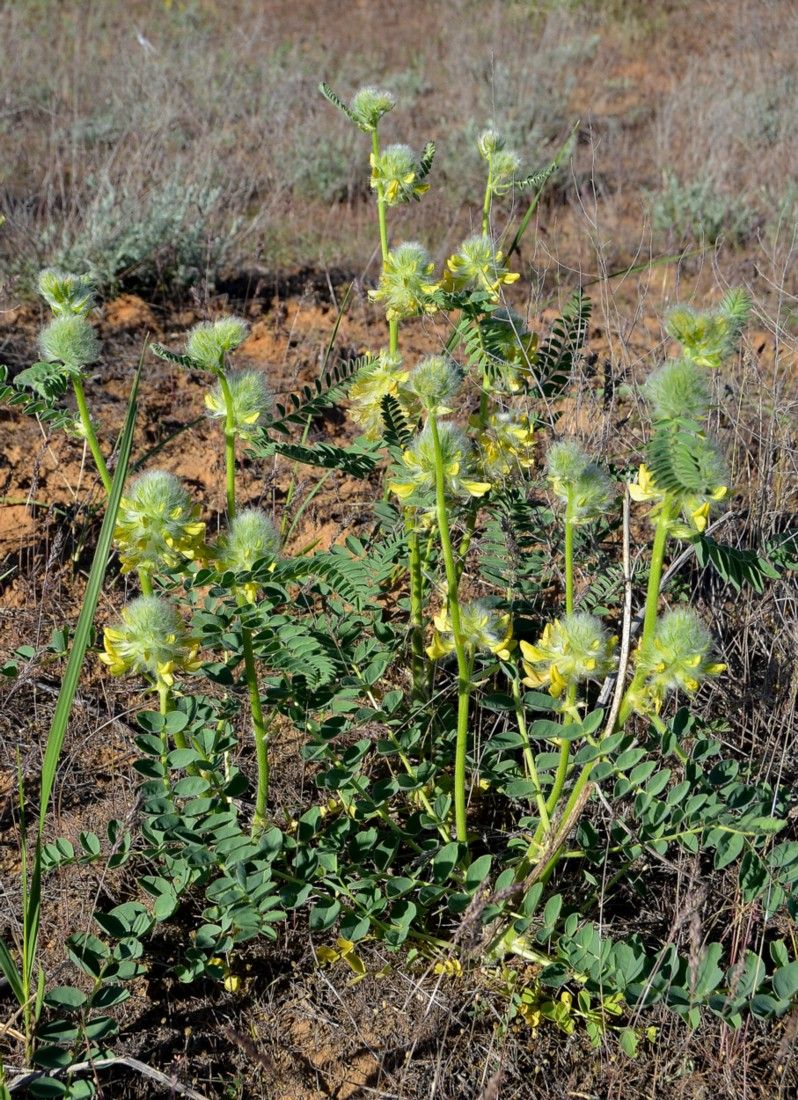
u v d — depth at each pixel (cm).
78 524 341
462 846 221
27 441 382
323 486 367
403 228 600
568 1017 210
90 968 193
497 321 247
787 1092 199
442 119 752
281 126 690
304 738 275
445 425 206
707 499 176
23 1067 198
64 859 204
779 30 885
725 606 281
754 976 184
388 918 219
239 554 205
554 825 210
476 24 1012
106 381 425
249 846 198
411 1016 215
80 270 488
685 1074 201
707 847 213
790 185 598
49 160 599
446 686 275
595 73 912
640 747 212
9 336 445
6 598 317
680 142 727
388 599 303
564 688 201
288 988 223
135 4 1101
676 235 593
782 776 248
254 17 1067
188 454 384
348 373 234
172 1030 214
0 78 751
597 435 290
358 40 1018
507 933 215
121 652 199
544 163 679
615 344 418
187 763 205
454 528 301
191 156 625
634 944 202
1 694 283
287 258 564
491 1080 178
